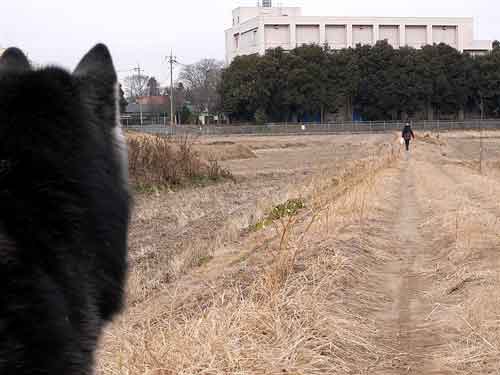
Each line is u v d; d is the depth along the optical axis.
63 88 2.69
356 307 7.30
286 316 6.18
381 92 90.31
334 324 6.25
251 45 111.69
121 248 2.94
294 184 22.56
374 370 5.54
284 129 85.12
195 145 43.47
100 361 4.98
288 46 107.38
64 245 2.44
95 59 3.15
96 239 2.68
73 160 2.58
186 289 8.38
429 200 17.33
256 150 52.41
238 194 21.75
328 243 9.96
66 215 2.47
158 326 6.11
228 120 92.62
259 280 7.29
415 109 92.19
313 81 87.94
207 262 10.23
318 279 7.74
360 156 39.28
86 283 2.54
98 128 2.92
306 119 92.75
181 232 14.04
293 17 107.12
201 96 106.69
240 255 10.20
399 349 6.09
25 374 2.01
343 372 5.40
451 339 6.25
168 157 24.66
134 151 23.36
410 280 8.94
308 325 6.07
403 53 91.38
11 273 2.09
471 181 22.05
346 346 5.98
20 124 2.44
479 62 93.06
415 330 6.64
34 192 2.38
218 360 5.10
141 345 5.21
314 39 108.56
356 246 10.36
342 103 90.75
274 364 5.09
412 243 11.66
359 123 88.44
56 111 2.57
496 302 6.81
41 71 2.70
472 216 12.61
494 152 49.47
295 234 10.76
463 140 70.19
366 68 90.94
